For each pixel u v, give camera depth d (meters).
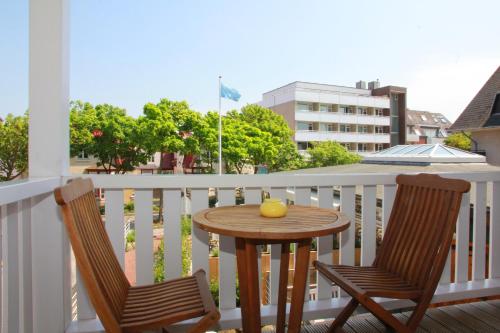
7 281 1.37
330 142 28.42
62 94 1.69
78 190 1.23
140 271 1.84
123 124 16.95
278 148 25.38
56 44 1.67
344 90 37.06
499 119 10.90
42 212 1.67
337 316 1.83
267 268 3.72
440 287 2.19
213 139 18.75
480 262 2.28
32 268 1.64
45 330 1.68
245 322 1.43
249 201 1.96
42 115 1.67
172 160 19.64
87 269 1.06
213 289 4.18
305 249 1.39
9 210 1.41
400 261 1.70
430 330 1.87
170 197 1.85
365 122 34.88
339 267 1.75
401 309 2.12
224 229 1.27
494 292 2.21
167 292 1.43
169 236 1.85
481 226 2.27
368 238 2.11
